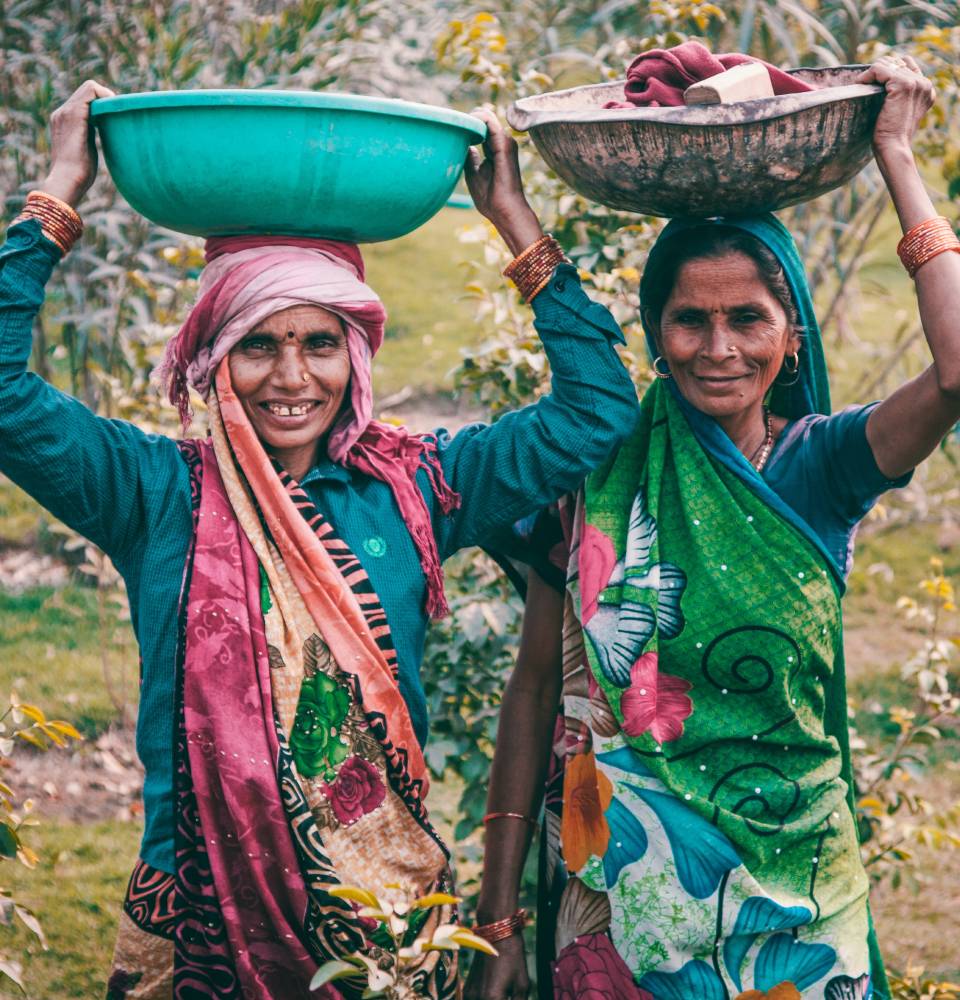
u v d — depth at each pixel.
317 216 2.12
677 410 2.37
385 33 6.08
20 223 2.13
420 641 2.27
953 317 2.16
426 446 2.34
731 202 2.19
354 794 2.14
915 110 2.18
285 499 2.15
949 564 7.14
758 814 2.30
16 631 5.88
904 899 4.42
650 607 2.29
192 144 2.03
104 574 5.12
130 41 5.60
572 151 2.20
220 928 2.11
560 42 5.17
